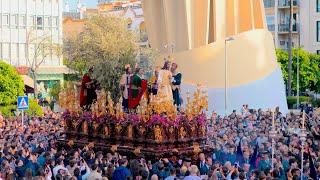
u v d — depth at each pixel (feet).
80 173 91.61
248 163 108.47
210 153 125.70
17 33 337.72
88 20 281.54
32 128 145.89
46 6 346.54
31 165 93.61
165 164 102.73
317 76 351.05
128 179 85.30
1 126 157.38
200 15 219.00
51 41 335.47
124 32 271.90
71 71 322.55
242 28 229.66
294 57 345.10
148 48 232.94
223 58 219.00
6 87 257.55
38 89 333.01
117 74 218.18
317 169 102.17
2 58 332.19
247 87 221.05
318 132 148.46
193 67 216.54
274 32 390.01
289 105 297.53
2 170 90.27
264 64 226.17
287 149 113.70
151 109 124.47
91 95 139.03
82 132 136.26
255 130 138.10
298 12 384.68
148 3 224.33
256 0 231.09
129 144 127.85
